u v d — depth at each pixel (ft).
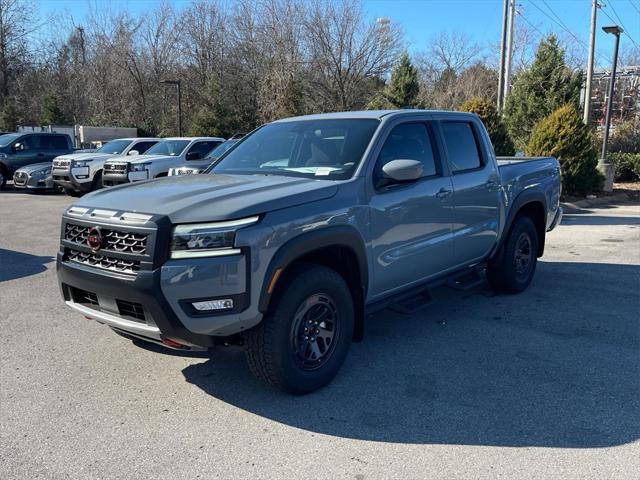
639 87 108.37
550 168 22.21
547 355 14.89
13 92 161.99
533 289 21.42
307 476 9.66
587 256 27.40
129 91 154.10
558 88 66.90
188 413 11.87
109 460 10.15
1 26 159.22
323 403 12.30
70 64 166.30
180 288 10.71
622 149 79.87
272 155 15.43
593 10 60.29
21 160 61.46
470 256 17.71
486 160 18.22
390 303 15.12
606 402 12.24
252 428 11.26
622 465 9.89
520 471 9.74
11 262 25.84
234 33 139.74
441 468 9.85
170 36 152.66
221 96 125.59
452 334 16.52
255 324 11.41
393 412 11.87
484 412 11.84
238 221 10.93
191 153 48.57
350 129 14.89
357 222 13.06
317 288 12.28
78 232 12.21
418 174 13.32
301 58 126.00
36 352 15.14
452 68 152.56
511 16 82.07
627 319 17.80
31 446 10.61
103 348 15.42
